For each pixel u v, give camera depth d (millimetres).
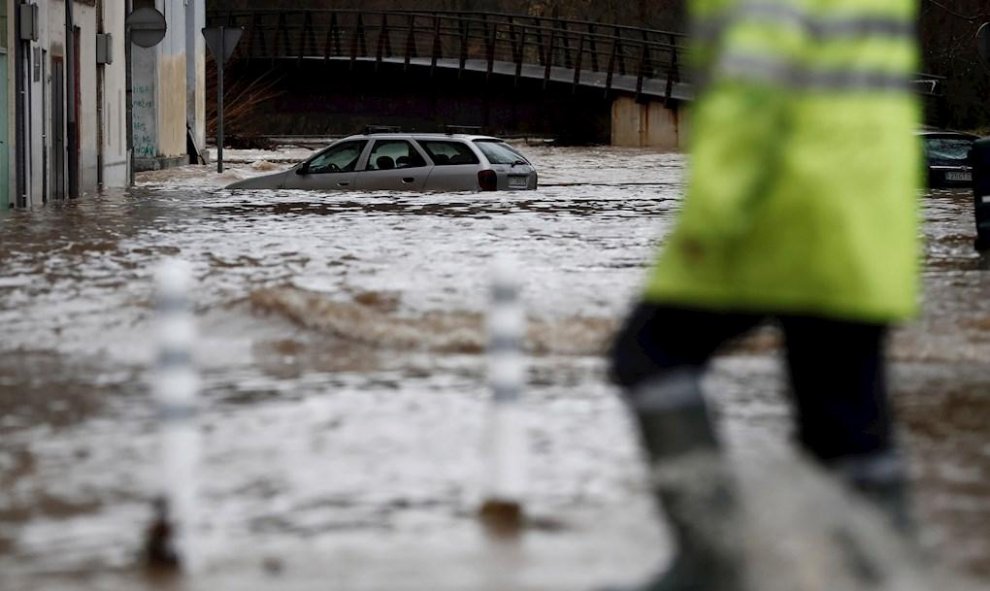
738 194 9594
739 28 9633
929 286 30859
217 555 13062
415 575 12445
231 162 111188
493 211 53375
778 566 10555
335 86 157250
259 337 25109
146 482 15492
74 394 20172
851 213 10164
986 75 125062
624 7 180750
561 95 149375
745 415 18312
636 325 10641
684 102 142875
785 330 10758
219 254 37406
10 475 15789
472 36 151000
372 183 64625
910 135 10477
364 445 16953
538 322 25219
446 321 25250
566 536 13469
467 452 16609
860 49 10188
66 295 29562
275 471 15844
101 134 72688
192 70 110938
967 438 17109
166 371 12992
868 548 10633
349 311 25703
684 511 10602
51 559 13016
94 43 70938
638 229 45750
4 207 56562
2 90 56406
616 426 17812
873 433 10766
